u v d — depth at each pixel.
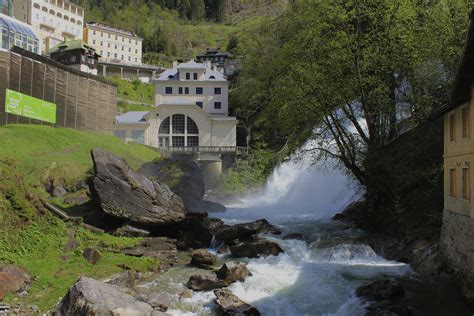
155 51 149.12
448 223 16.97
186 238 22.70
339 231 24.30
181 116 66.19
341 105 26.77
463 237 15.18
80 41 81.00
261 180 51.16
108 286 14.08
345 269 18.28
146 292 15.77
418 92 26.08
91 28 129.62
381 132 27.28
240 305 14.35
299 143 38.00
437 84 24.94
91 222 22.75
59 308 13.12
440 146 23.09
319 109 26.67
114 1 179.88
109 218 22.88
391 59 25.12
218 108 75.69
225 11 191.38
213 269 18.77
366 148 27.70
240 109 73.06
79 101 50.66
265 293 15.90
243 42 77.62
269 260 19.94
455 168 16.45
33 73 43.03
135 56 140.00
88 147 41.81
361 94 25.47
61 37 117.44
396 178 23.14
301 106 26.97
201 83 75.81
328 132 30.02
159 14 183.75
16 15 108.06
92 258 17.95
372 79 24.89
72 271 16.55
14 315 13.07
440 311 13.52
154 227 22.95
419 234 20.27
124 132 65.12
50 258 17.34
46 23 111.94
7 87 39.69
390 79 26.72
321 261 19.91
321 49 26.72
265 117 47.88
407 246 20.14
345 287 16.06
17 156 33.44
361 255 20.36
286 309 14.65
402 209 22.72
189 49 154.12
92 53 82.25
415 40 24.61
